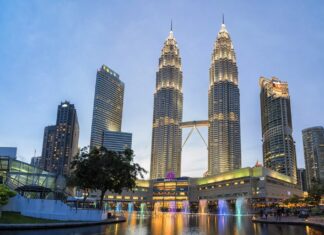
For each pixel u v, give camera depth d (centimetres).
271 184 17862
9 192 4125
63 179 8606
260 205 16900
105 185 6556
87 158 6650
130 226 4609
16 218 4081
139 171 7200
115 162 6600
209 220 7531
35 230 3481
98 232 3459
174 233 3572
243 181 17938
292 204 16050
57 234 3112
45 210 4678
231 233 3656
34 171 8706
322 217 7150
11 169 7906
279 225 5288
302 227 4741
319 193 11056
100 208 6681
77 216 4897
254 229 4319
